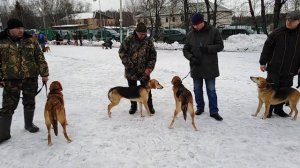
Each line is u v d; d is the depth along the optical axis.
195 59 5.73
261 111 6.34
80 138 4.98
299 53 5.54
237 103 6.98
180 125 5.55
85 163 4.14
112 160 4.21
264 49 5.82
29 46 4.83
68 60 16.34
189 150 4.47
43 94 8.34
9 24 4.57
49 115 4.50
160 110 6.55
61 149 4.57
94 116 6.18
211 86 5.80
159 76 10.61
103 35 41.16
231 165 4.01
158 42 30.06
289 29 5.43
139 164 4.08
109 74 11.34
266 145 4.61
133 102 6.25
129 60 6.04
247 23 38.00
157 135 5.07
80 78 10.69
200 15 5.56
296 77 10.27
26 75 4.80
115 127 5.50
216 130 5.26
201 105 6.14
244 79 9.96
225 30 30.95
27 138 5.00
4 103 4.79
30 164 4.14
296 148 4.48
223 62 15.01
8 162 4.21
